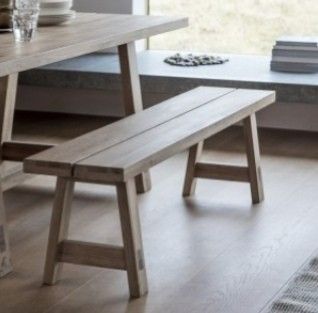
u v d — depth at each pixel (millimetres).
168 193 4883
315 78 6020
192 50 7047
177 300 3518
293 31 6723
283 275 3758
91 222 4410
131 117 4238
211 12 6910
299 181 5121
